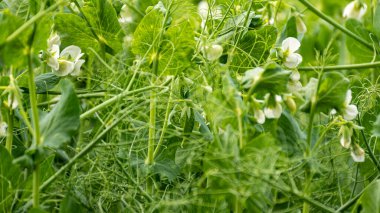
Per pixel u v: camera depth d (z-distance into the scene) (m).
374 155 0.81
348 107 0.70
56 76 0.80
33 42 0.63
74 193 0.73
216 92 0.71
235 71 0.86
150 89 0.75
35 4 0.80
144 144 0.79
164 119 0.79
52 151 0.75
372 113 0.83
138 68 0.77
